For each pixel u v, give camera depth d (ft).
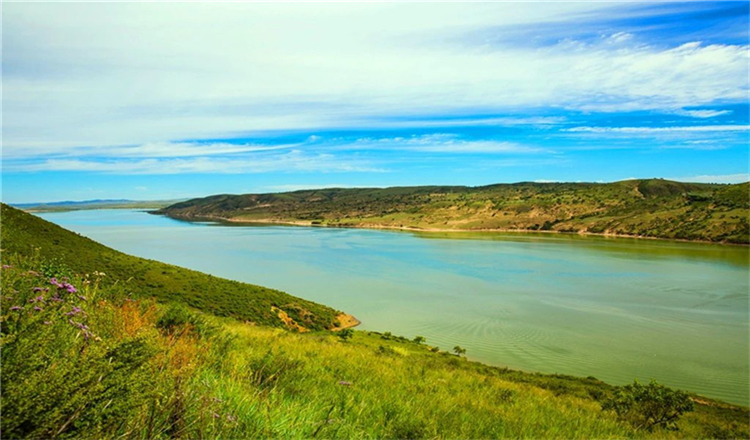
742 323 180.04
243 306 155.43
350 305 212.43
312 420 15.61
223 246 489.67
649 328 172.96
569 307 208.44
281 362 24.04
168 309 27.35
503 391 40.47
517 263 359.25
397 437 18.31
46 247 130.82
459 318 188.75
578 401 57.57
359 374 31.04
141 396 9.48
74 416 8.02
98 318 15.93
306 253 427.33
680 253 422.82
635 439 32.01
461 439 20.17
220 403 12.74
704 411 83.35
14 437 7.41
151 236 624.59
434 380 38.06
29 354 8.77
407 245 510.58
